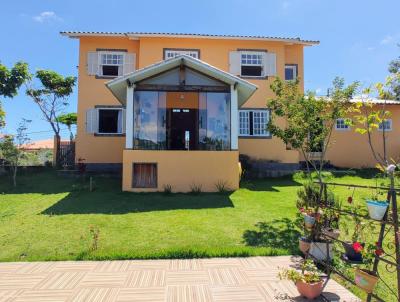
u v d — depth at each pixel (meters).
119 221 8.23
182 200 10.59
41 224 8.06
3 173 16.69
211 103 12.85
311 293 4.38
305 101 9.58
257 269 5.52
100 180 14.70
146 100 12.70
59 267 5.63
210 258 6.08
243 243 6.80
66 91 21.41
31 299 4.43
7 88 18.08
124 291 4.69
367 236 6.35
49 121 20.98
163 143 12.66
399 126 20.27
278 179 15.99
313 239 5.68
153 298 4.46
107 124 17.42
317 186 7.82
